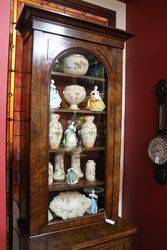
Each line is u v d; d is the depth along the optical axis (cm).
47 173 123
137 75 175
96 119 147
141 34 171
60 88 136
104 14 177
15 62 143
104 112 142
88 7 169
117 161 144
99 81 143
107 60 138
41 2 151
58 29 121
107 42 137
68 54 131
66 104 140
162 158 151
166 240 151
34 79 117
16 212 144
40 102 119
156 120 160
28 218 121
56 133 131
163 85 152
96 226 135
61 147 135
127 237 134
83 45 130
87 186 140
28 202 121
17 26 132
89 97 145
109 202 142
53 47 121
